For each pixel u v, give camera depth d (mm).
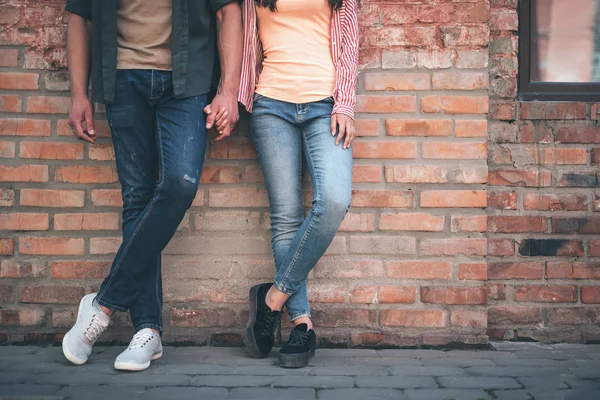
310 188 2664
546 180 2777
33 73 2686
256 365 2324
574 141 2777
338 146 2395
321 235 2334
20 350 2561
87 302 2373
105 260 2680
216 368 2279
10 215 2680
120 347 2615
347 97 2412
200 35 2389
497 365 2336
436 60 2652
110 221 2682
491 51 2793
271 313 2432
